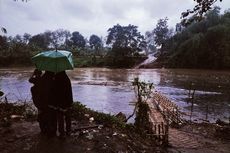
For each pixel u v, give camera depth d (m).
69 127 7.79
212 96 38.06
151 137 11.47
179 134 14.14
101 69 94.75
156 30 132.00
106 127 9.09
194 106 30.69
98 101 34.28
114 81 56.78
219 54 88.12
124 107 30.02
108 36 124.00
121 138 8.32
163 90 43.94
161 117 18.22
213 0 11.26
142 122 12.71
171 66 97.94
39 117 7.70
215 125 17.30
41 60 7.15
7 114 9.98
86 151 7.07
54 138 7.65
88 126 8.84
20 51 104.81
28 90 41.31
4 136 7.75
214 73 75.44
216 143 12.47
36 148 7.04
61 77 7.25
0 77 62.38
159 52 125.19
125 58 105.25
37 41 140.88
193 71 82.75
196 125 17.36
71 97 7.43
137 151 7.91
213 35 90.00
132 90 44.16
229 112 27.39
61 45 134.00
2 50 103.06
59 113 7.42
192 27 105.81
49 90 7.23
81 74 74.00
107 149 7.31
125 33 108.06
